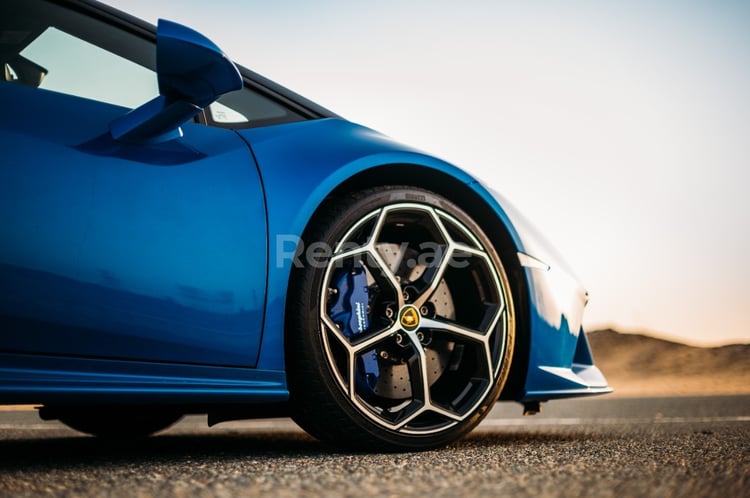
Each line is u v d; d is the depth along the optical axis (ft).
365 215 5.46
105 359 4.54
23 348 4.29
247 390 4.96
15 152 4.34
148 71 5.37
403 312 5.49
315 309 5.18
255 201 5.08
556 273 6.52
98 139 4.65
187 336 4.77
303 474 3.93
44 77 4.96
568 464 4.34
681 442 5.92
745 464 4.30
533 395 6.18
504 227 6.22
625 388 55.11
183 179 4.85
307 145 5.55
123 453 5.52
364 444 5.25
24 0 5.04
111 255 4.52
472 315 6.04
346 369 5.23
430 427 5.49
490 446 5.82
